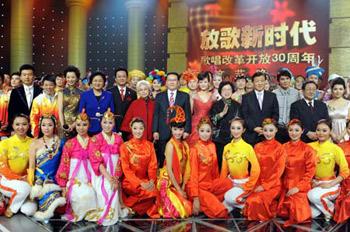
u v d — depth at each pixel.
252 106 4.34
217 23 8.64
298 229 3.35
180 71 8.93
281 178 3.83
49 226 3.38
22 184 3.62
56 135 3.85
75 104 4.48
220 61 8.65
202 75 4.52
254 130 4.28
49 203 3.54
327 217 3.61
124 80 4.70
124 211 3.68
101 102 4.39
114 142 3.76
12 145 3.78
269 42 8.32
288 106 4.66
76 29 9.46
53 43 9.69
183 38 8.88
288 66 8.23
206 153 3.86
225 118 4.39
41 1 9.59
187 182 3.83
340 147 3.90
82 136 3.72
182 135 4.02
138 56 9.23
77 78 4.55
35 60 9.71
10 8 9.54
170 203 3.70
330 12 7.91
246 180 3.88
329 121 3.89
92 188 3.59
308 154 3.71
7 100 5.05
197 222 3.55
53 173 3.77
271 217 3.63
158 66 9.16
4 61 9.64
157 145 4.52
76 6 9.41
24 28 9.45
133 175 3.71
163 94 4.50
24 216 3.62
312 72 6.64
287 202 3.62
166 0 8.98
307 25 8.06
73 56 9.54
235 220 3.61
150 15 9.13
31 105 4.67
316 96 5.61
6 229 3.28
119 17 9.38
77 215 3.54
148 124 4.55
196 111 4.50
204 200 3.72
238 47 8.52
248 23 8.45
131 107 4.57
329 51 7.95
